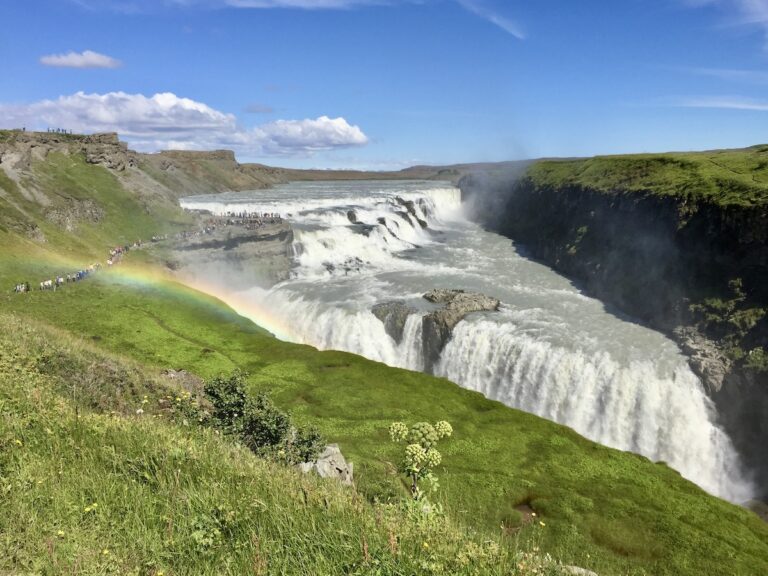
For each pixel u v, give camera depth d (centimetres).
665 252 7906
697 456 5788
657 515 3694
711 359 6122
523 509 3778
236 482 1373
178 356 5981
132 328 6575
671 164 10231
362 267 10712
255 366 6081
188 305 7662
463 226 15562
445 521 1242
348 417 4991
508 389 6869
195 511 1183
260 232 9912
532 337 7000
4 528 1041
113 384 3094
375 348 7812
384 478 3531
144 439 1578
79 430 1571
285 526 1104
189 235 10162
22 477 1209
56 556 970
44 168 12119
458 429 4947
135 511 1150
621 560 3238
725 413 5844
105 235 10644
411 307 8069
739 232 6894
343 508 1214
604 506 3800
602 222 10038
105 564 965
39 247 8812
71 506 1137
